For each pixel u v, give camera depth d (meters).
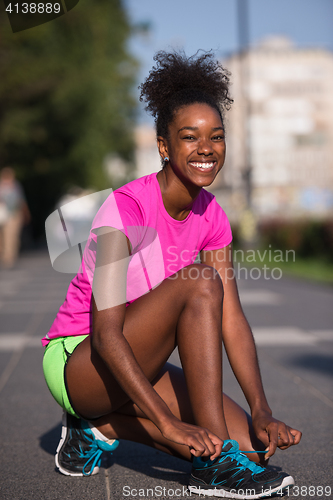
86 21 24.62
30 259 18.61
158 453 3.14
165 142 2.52
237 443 2.42
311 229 17.55
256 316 7.91
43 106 23.88
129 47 29.06
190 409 2.53
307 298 9.73
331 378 4.77
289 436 2.36
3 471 2.88
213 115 2.44
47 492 2.60
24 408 4.03
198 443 2.10
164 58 2.62
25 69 21.66
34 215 32.97
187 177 2.45
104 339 2.22
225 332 2.67
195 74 2.56
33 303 9.08
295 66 67.62
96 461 2.78
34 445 3.29
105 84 25.05
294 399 4.19
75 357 2.45
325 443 3.26
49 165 26.73
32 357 5.60
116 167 31.75
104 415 2.66
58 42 24.38
